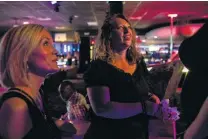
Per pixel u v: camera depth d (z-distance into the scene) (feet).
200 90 3.82
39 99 4.10
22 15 45.29
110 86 5.68
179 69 5.37
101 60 5.72
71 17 47.03
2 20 51.57
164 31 50.93
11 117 3.43
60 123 5.02
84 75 5.82
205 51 3.78
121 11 19.22
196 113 3.84
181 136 4.03
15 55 3.82
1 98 3.62
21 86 3.82
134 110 5.56
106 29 6.01
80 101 10.91
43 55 3.96
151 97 6.23
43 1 32.63
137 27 62.28
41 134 3.71
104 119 5.78
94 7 36.65
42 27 4.10
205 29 3.83
